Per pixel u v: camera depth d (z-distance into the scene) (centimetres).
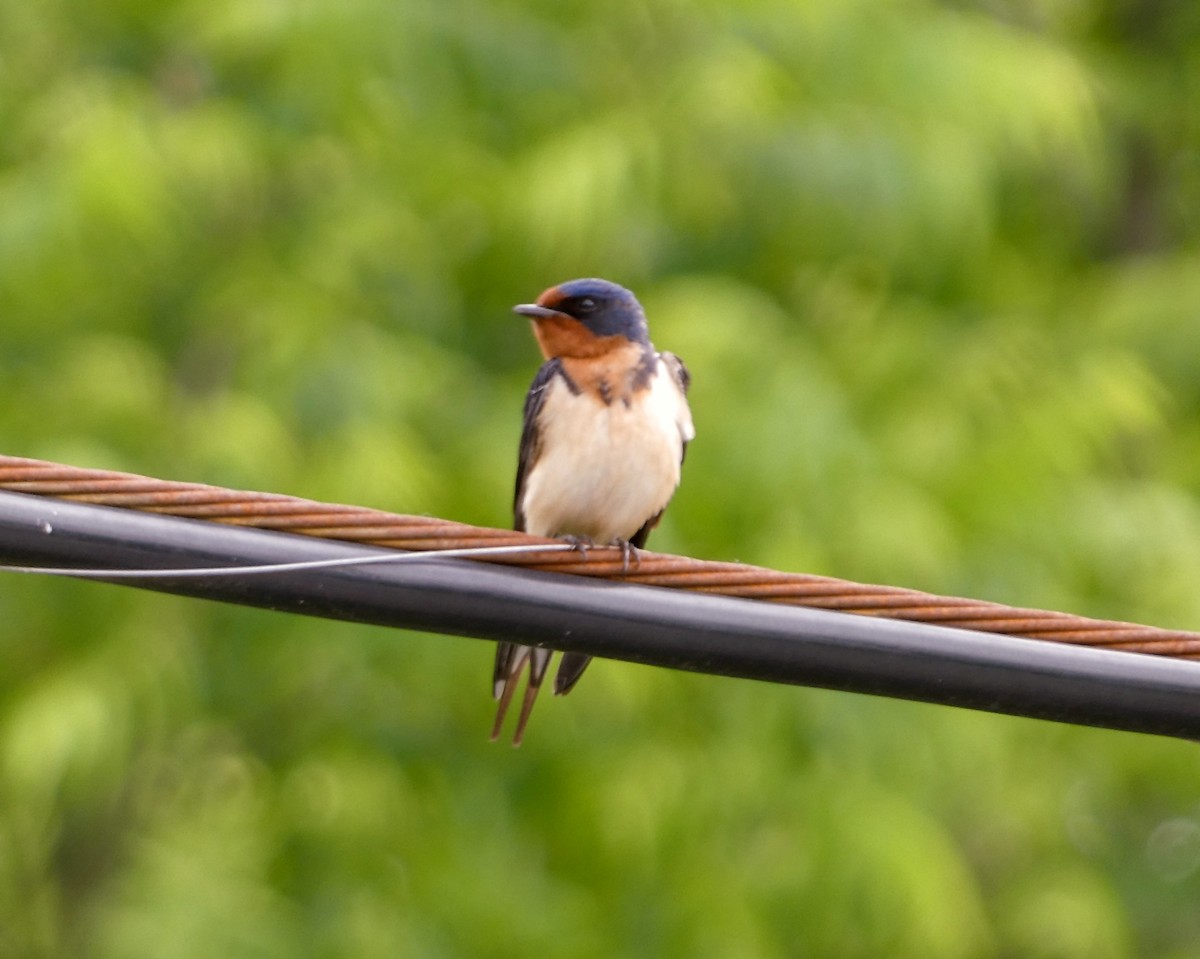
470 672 1463
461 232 1573
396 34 1526
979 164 1585
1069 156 1828
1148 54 2192
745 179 1527
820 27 1591
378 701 1534
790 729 1473
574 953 1480
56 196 1416
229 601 684
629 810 1455
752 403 1404
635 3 1611
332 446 1384
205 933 1377
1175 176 2231
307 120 1548
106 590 1494
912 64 1588
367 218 1505
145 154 1413
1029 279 1886
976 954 1766
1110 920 1673
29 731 1358
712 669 711
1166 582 1504
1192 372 1745
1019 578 1455
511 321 1605
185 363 1566
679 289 1474
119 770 1417
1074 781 1733
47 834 1606
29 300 1495
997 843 1809
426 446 1458
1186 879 1984
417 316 1542
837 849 1424
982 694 710
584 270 1572
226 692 1542
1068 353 1697
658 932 1495
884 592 712
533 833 1545
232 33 1502
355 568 688
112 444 1434
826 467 1391
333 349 1433
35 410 1455
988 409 1520
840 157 1529
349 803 1463
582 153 1452
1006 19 1988
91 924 1617
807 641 706
